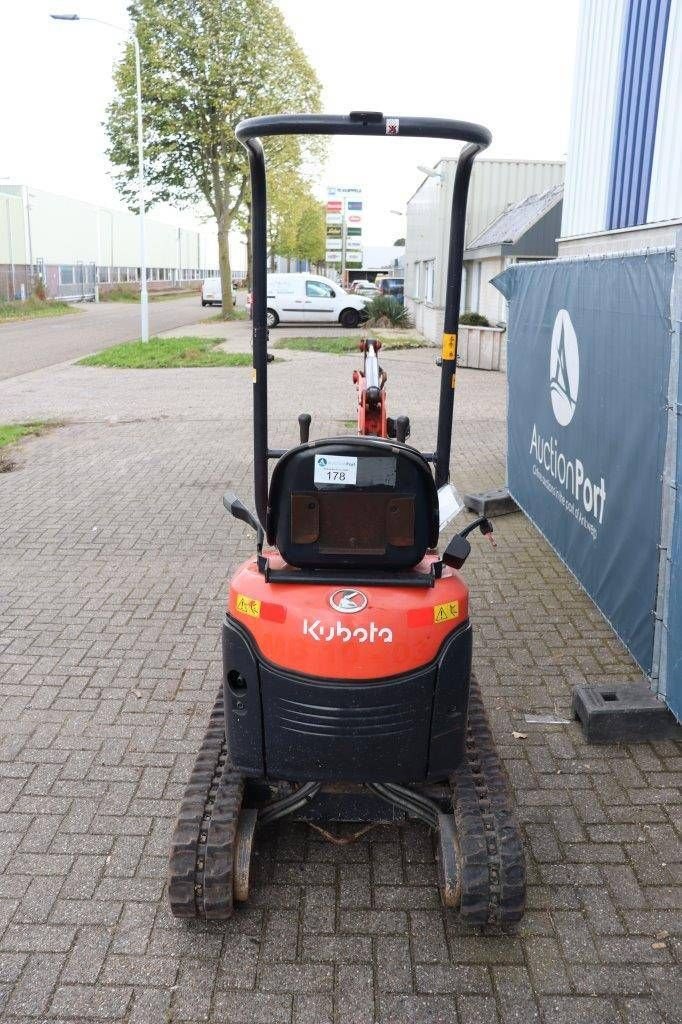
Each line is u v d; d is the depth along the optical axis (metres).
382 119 3.32
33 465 10.84
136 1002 3.20
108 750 4.71
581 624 6.16
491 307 21.94
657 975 3.30
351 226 63.97
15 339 30.67
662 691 4.76
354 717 3.30
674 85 8.46
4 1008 3.17
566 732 4.89
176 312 45.53
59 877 3.79
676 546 4.52
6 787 4.40
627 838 4.03
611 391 5.52
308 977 3.30
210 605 6.55
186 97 30.95
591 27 10.69
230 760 3.50
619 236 9.84
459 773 3.66
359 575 3.39
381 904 3.65
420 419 13.73
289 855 3.94
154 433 12.73
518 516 8.61
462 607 3.38
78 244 61.62
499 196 24.11
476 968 3.34
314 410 14.41
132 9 30.23
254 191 3.51
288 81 31.31
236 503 3.69
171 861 3.36
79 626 6.20
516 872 3.28
